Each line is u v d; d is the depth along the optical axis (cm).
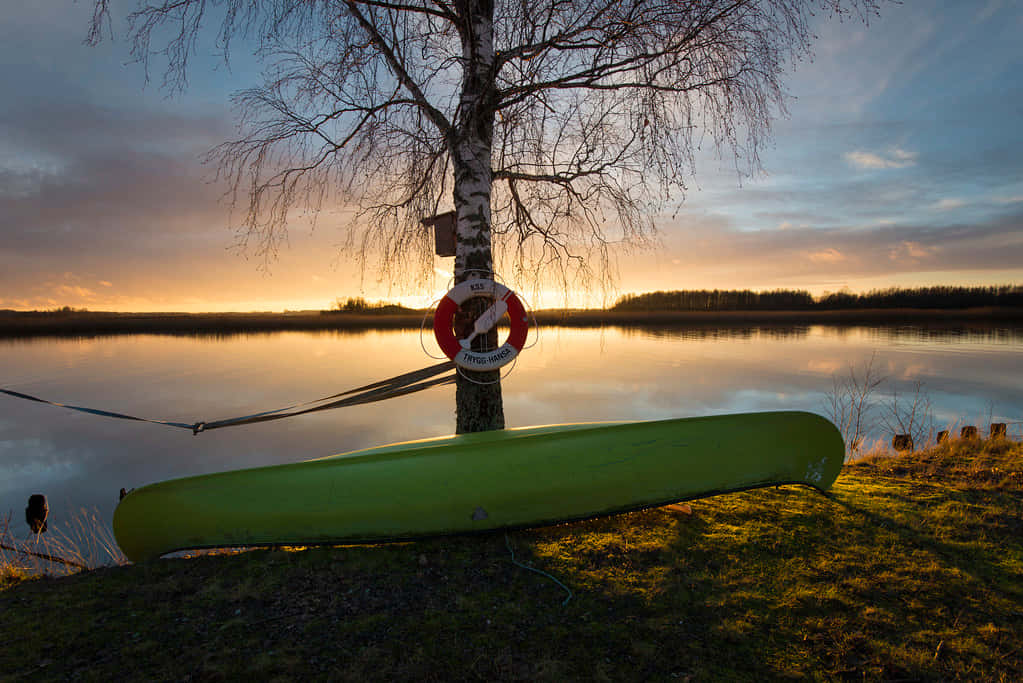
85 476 1109
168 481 314
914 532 329
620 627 229
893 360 2994
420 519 316
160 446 1388
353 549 306
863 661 210
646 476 347
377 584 265
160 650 210
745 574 276
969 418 1270
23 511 836
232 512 311
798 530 329
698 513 357
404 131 396
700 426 368
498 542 315
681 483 351
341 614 238
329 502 315
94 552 419
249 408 1917
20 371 3253
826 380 2197
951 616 241
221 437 1480
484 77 384
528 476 332
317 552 303
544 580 270
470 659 206
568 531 329
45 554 359
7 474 1128
